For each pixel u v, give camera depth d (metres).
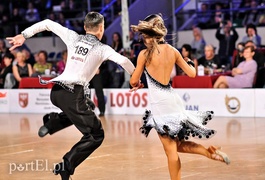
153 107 7.30
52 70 18.22
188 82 15.80
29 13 23.08
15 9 23.44
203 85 15.56
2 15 23.78
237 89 15.13
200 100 15.56
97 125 7.55
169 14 20.08
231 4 19.98
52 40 22.11
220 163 9.33
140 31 7.26
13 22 22.80
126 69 7.45
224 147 10.77
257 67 15.52
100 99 16.30
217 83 15.53
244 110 15.10
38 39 22.36
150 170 8.97
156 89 7.25
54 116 7.63
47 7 23.39
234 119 14.70
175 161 7.22
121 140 11.91
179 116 7.22
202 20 20.53
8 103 18.53
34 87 18.03
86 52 7.45
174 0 20.47
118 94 16.69
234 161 9.48
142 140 11.86
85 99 7.51
